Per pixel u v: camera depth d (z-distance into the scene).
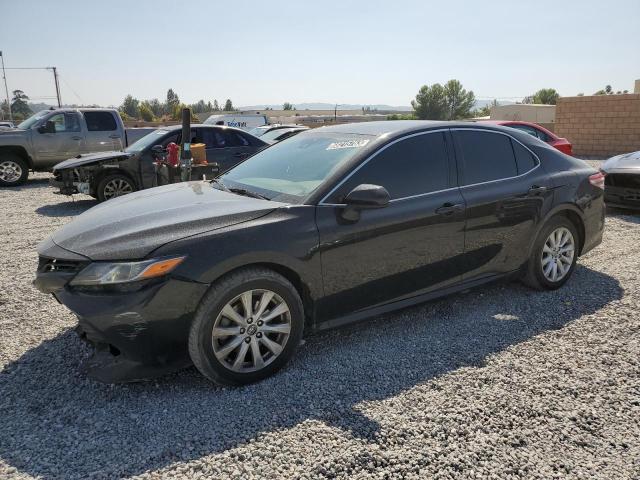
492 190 4.13
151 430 2.72
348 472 2.41
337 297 3.47
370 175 3.61
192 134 9.93
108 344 3.12
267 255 3.11
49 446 2.60
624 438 2.66
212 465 2.46
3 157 12.52
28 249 6.42
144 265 2.85
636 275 5.11
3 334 3.90
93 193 9.42
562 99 20.58
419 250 3.77
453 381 3.19
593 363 3.40
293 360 3.49
